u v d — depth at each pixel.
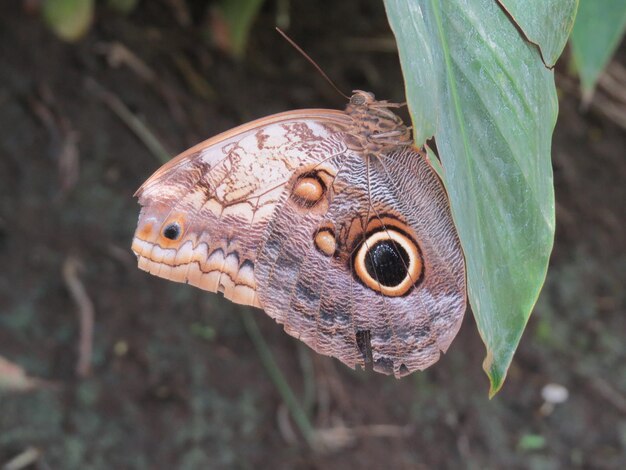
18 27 0.62
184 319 0.62
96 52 0.64
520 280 0.36
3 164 0.61
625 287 0.80
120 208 0.62
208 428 0.60
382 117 0.38
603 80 0.84
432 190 0.38
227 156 0.37
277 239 0.38
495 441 0.68
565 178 0.82
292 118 0.38
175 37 0.68
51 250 0.60
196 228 0.37
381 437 0.64
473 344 0.70
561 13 0.37
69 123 0.62
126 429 0.59
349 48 0.75
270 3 0.74
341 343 0.39
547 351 0.75
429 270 0.39
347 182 0.39
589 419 0.72
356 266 0.39
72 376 0.58
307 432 0.62
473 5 0.36
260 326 0.63
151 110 0.65
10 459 0.56
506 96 0.36
